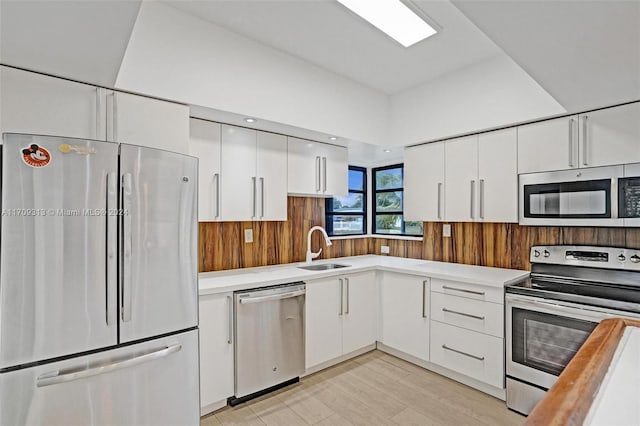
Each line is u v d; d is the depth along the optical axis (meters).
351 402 2.40
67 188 1.47
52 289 1.44
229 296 2.30
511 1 1.16
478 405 2.36
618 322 1.13
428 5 1.97
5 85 1.58
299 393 2.51
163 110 2.01
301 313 2.65
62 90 1.72
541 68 1.66
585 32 1.34
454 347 2.64
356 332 3.07
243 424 2.15
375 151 3.58
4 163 1.37
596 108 2.21
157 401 1.71
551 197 2.38
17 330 1.38
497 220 2.69
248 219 2.64
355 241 4.03
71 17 1.20
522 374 2.25
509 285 2.35
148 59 1.94
